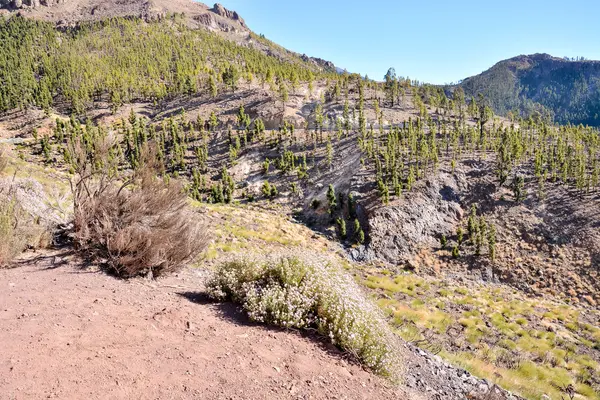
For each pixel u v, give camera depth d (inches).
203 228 345.7
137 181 331.3
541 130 2257.6
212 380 148.6
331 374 181.2
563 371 506.9
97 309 193.9
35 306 184.5
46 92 4005.9
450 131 2255.2
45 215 350.3
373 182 1733.5
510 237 1403.8
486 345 536.1
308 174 2138.3
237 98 3698.3
